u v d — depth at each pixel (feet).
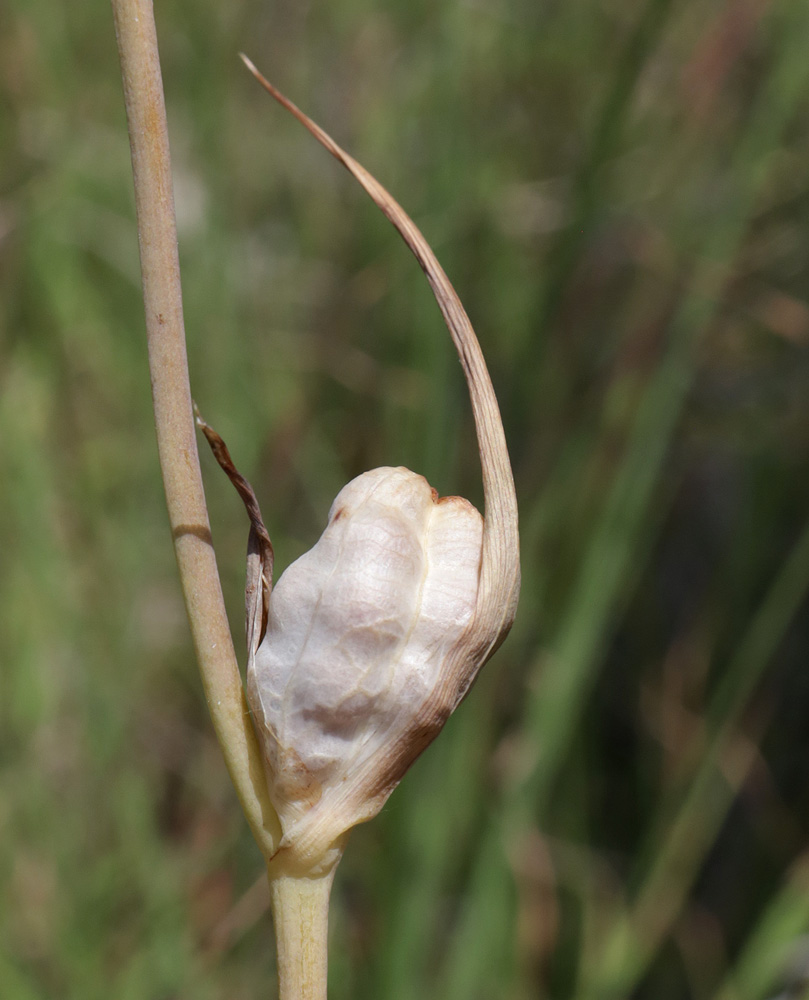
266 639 0.49
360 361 1.09
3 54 1.15
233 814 1.05
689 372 0.89
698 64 1.11
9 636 1.03
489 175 1.09
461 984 0.86
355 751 0.49
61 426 1.13
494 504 0.50
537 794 0.88
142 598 1.11
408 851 0.84
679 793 0.96
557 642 0.88
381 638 0.49
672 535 1.24
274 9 1.21
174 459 0.48
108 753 1.02
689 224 1.06
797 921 0.86
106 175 1.21
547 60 1.16
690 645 1.11
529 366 1.01
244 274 1.14
